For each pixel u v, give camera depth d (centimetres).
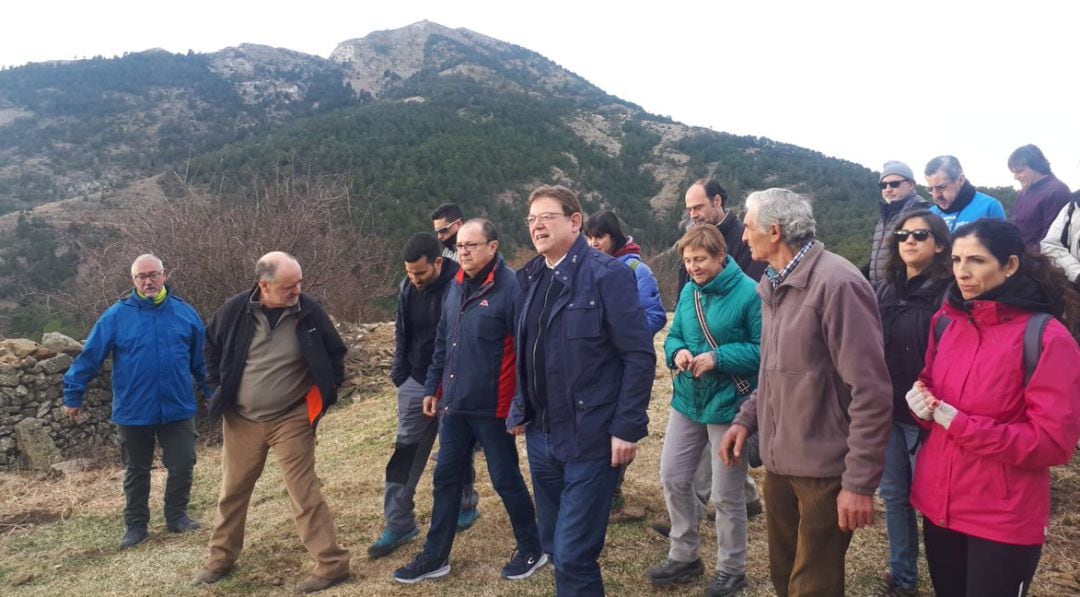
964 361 221
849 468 222
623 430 256
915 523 311
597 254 276
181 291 1017
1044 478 212
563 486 294
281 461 368
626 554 371
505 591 337
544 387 275
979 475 213
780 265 250
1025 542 209
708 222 396
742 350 303
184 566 401
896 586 312
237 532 382
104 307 1105
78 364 461
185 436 480
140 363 456
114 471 673
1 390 713
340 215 1444
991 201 405
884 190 414
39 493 606
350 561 388
